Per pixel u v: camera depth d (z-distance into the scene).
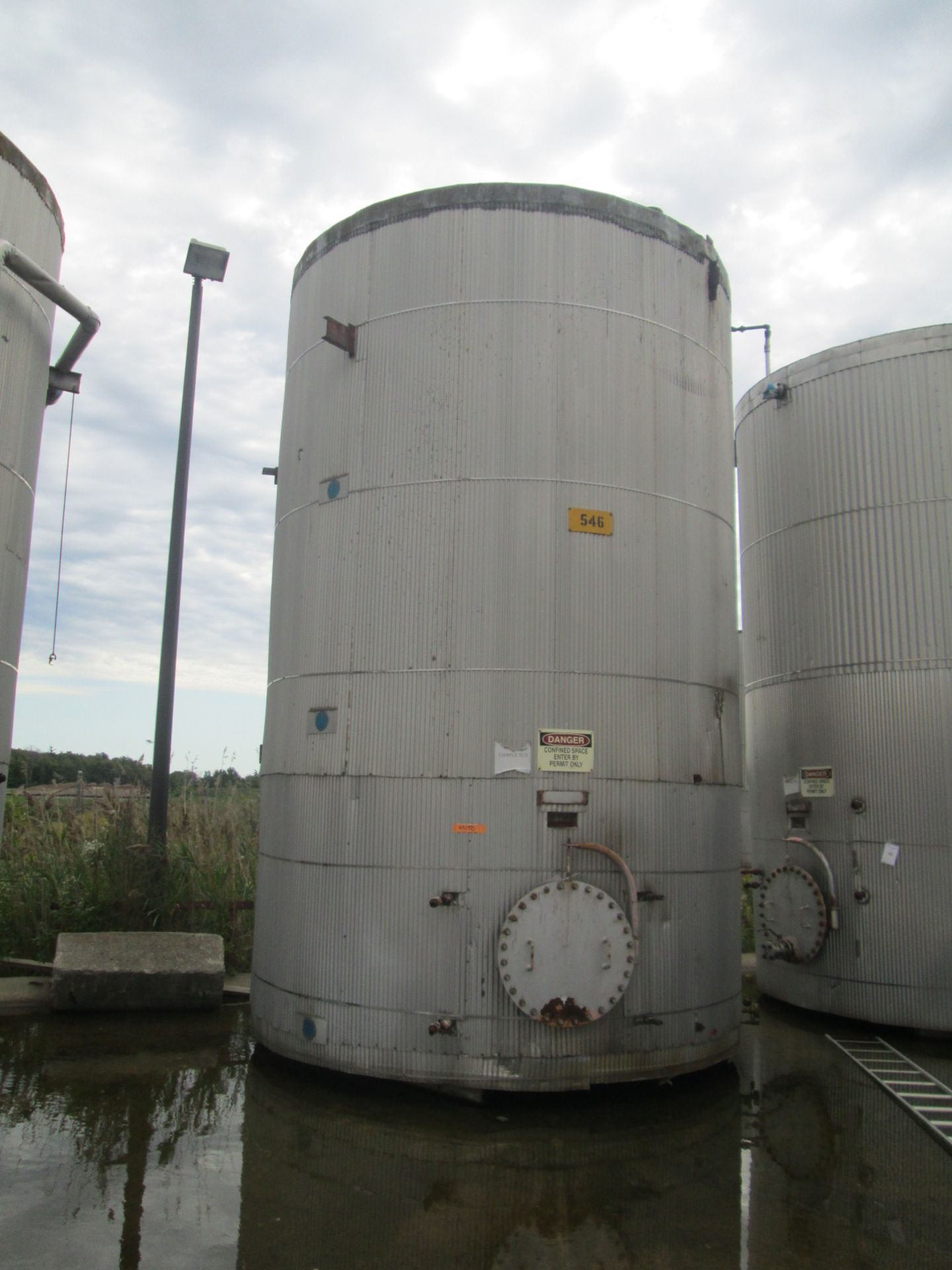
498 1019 7.11
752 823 11.79
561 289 8.10
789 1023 10.05
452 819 7.37
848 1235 5.19
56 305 9.33
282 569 8.98
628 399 8.19
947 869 9.45
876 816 9.90
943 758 9.61
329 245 8.92
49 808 14.62
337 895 7.62
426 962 7.24
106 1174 5.73
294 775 8.20
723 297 9.44
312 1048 7.54
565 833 7.36
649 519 8.14
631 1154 6.25
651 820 7.68
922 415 10.13
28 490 8.85
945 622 9.77
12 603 8.56
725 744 8.48
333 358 8.62
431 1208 5.42
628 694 7.77
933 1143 6.55
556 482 7.83
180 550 12.23
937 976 9.39
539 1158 6.16
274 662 8.94
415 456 7.98
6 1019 9.25
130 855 11.36
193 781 16.61
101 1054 8.14
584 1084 7.15
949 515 9.88
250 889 12.12
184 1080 7.48
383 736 7.66
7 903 11.07
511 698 7.50
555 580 7.70
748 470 12.12
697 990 7.77
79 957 9.67
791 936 10.33
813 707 10.58
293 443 9.07
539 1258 4.89
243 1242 4.96
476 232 8.15
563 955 7.11
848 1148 6.45
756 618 11.80
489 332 8.00
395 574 7.87
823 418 10.83
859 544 10.38
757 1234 5.18
